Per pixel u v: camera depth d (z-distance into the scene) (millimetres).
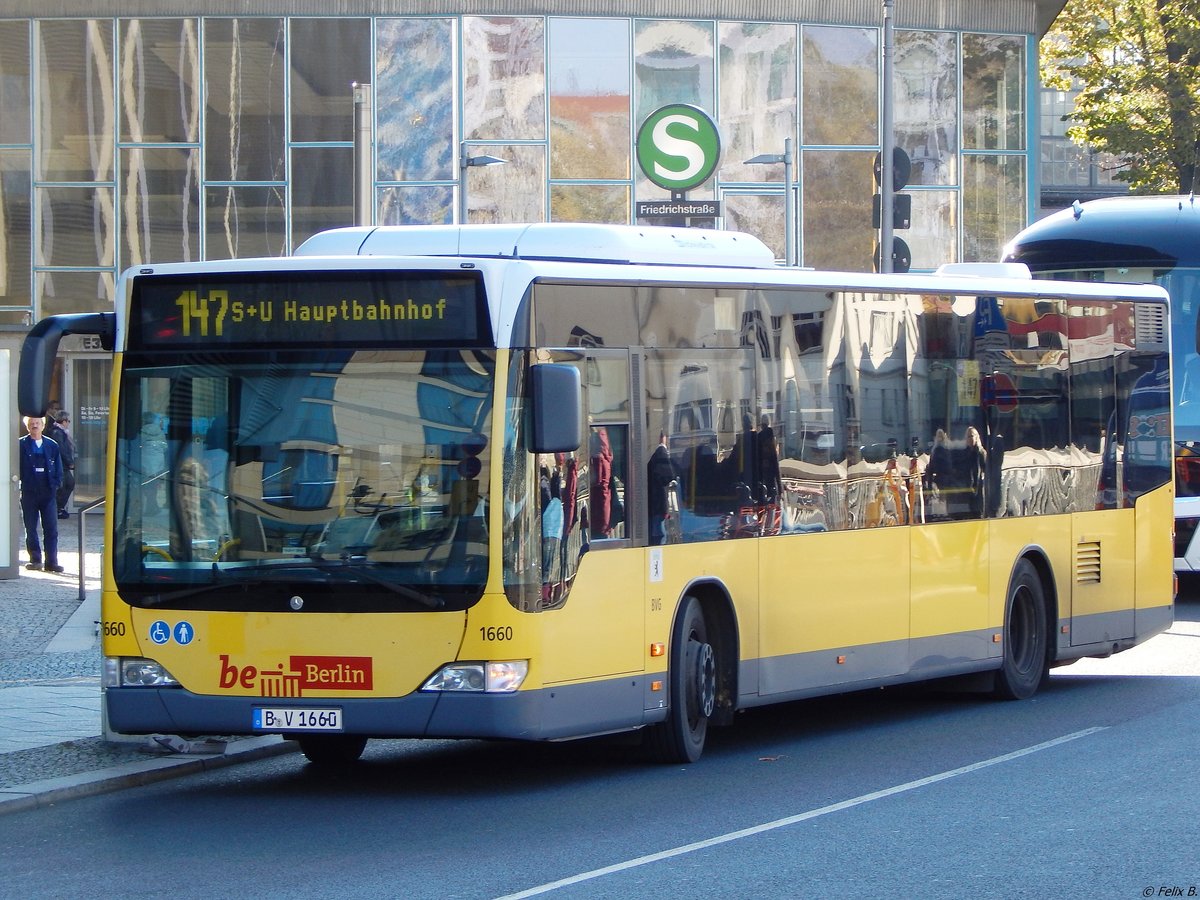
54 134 63375
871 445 23297
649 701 19547
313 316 18281
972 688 26688
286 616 18000
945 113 66000
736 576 20922
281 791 19094
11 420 41438
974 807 17438
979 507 25422
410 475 17938
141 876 14695
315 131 62875
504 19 62406
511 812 17625
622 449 19250
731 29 63656
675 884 14047
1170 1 73875
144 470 18625
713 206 45125
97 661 28734
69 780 18891
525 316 18062
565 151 62938
